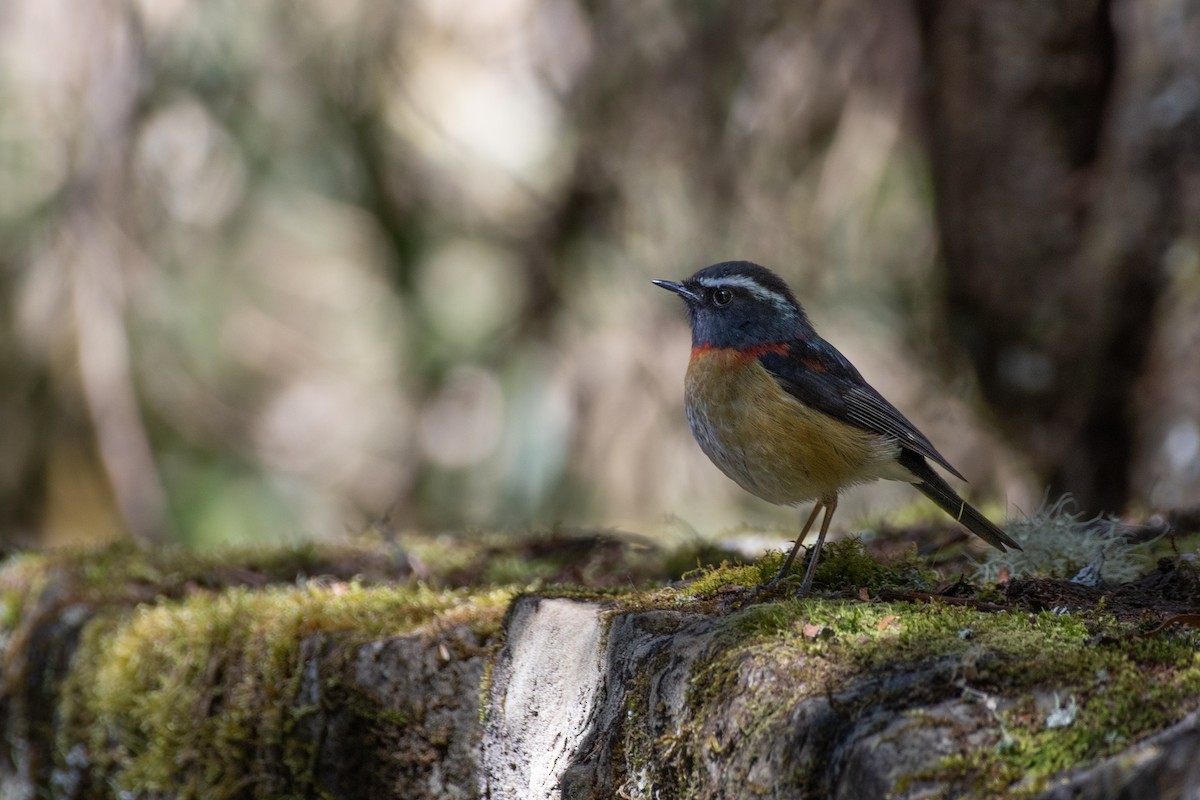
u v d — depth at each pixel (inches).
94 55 509.7
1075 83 481.1
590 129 559.2
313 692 242.1
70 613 301.4
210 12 546.6
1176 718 145.9
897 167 515.5
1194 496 453.4
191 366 585.9
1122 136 469.4
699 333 274.8
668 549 343.9
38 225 524.7
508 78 589.9
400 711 231.1
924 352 531.5
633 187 556.7
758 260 538.0
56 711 292.0
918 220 529.7
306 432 691.4
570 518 562.3
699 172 545.6
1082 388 487.8
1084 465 489.7
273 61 562.3
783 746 161.9
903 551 268.5
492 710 222.1
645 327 559.2
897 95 508.4
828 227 528.1
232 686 254.7
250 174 575.2
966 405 517.0
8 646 318.7
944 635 176.4
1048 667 160.2
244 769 251.8
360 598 267.4
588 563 329.7
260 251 673.0
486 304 602.5
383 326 691.4
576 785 202.2
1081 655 163.8
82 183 514.3
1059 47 479.8
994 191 495.2
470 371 604.4
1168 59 457.1
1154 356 469.7
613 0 552.4
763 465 264.4
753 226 538.9
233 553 347.6
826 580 230.7
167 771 261.9
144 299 542.3
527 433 568.4
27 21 512.7
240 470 604.7
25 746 302.4
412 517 624.7
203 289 583.5
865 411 261.1
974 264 505.0
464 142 586.9
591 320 569.9
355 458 689.6
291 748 244.4
